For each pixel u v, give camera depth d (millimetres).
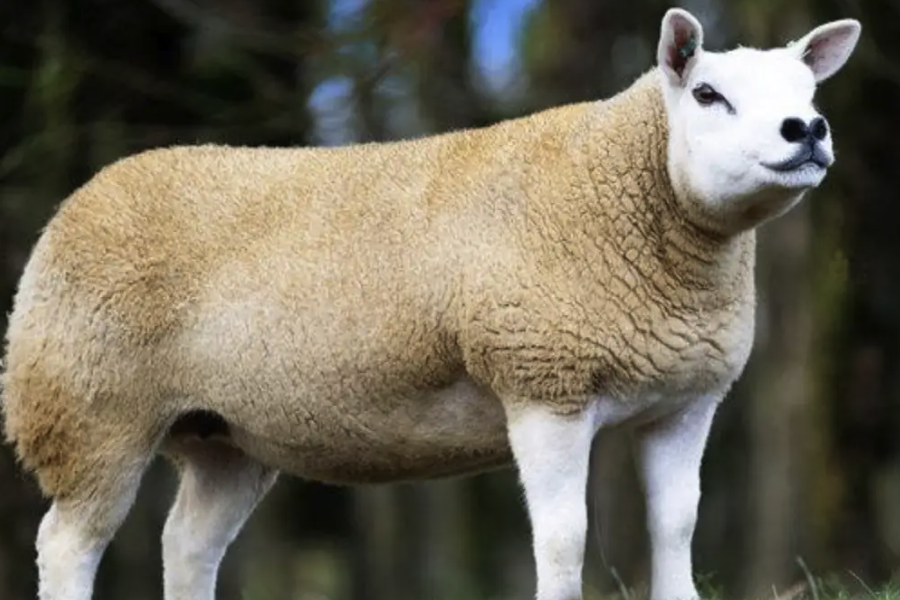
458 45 41188
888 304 43969
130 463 20109
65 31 37875
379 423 19406
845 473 43906
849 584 35312
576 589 18469
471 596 43250
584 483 18547
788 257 40562
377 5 36156
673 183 18172
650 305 18297
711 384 18828
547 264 18391
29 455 20484
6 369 20766
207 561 21594
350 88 36250
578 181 18562
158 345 19828
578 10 41969
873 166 42719
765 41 37969
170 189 20125
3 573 37875
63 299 20078
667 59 18203
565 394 18406
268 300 19406
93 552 20312
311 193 19703
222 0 39500
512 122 19609
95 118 38312
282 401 19516
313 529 54438
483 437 19375
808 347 40656
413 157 19641
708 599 23594
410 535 47281
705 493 49250
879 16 40719
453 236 18812
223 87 39125
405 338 18953
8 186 37000
